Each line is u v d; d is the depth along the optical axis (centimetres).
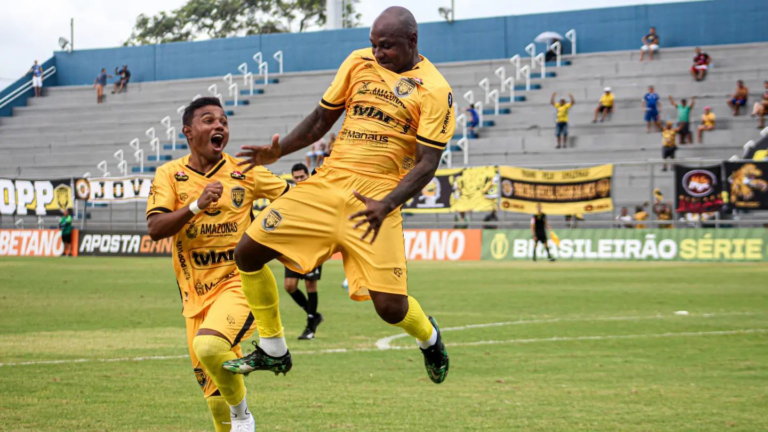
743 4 3884
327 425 561
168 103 4384
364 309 1349
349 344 956
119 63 4947
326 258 468
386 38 455
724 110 3394
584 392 668
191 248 511
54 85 5009
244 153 487
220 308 488
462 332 1046
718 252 2433
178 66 4859
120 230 3084
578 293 1570
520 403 627
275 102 4228
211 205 509
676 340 965
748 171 2373
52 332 1052
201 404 627
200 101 521
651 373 753
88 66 4997
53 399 643
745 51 3716
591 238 2588
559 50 3934
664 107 3500
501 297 1504
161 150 4053
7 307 1359
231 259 511
